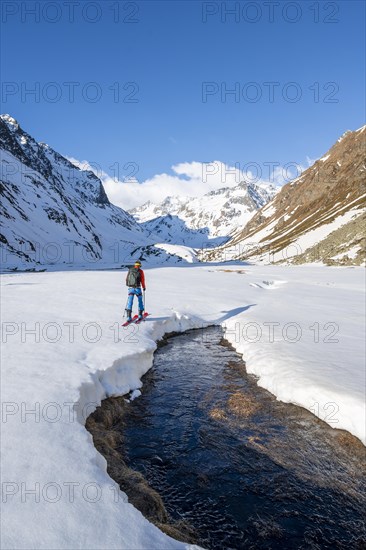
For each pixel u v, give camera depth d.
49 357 9.09
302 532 5.01
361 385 8.19
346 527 5.12
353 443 6.93
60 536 3.66
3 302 17.53
